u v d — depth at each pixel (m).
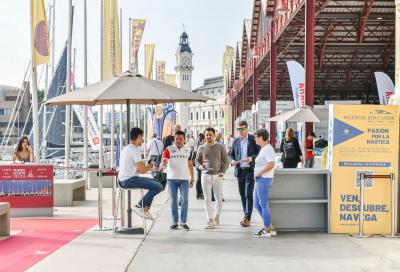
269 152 10.78
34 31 18.05
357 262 8.61
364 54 58.19
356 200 11.30
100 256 9.06
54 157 42.66
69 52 24.53
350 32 49.06
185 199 11.89
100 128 29.45
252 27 57.94
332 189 11.31
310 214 11.62
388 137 11.20
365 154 11.23
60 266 8.31
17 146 16.03
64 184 16.59
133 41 37.16
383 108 11.18
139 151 11.37
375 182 11.23
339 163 11.29
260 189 10.88
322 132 35.12
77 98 10.73
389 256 9.05
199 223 12.88
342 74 73.44
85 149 25.48
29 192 14.21
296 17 31.23
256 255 9.16
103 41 28.48
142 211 11.32
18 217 14.09
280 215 11.58
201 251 9.51
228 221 13.16
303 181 11.61
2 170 14.15
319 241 10.45
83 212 15.14
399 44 11.64
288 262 8.62
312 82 24.09
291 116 21.80
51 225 12.63
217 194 12.27
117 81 10.99
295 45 47.44
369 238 10.80
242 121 12.42
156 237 10.93
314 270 8.10
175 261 8.72
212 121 162.75
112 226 12.30
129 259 8.81
